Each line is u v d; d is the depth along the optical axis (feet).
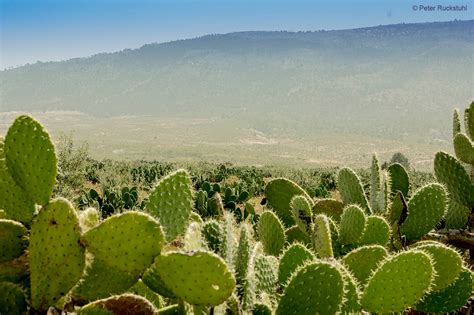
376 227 8.30
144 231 4.95
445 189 9.58
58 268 5.10
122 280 5.40
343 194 10.10
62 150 41.27
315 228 7.30
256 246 6.77
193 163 100.94
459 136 9.97
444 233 9.59
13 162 5.51
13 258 5.51
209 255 4.75
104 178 56.54
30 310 5.18
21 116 5.51
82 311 5.03
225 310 5.55
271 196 10.50
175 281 4.84
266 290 6.52
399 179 10.76
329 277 5.68
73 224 5.11
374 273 6.36
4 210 5.57
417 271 6.24
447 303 7.36
